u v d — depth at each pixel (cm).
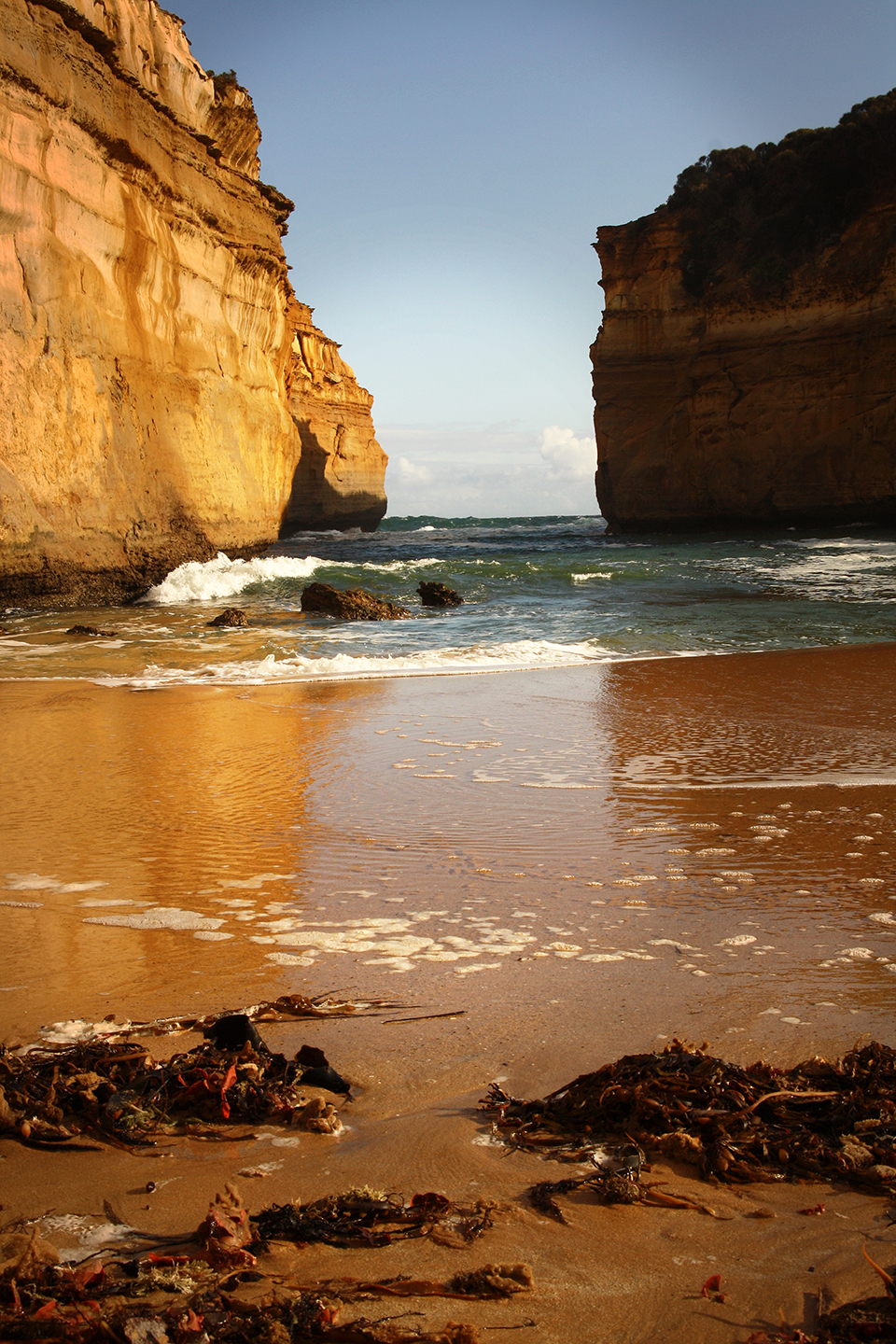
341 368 8031
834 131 4591
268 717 1030
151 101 2130
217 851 572
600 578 2719
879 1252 214
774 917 451
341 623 1886
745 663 1406
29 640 1587
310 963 402
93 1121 278
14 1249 212
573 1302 195
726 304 4706
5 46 1577
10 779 759
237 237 2681
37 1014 352
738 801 673
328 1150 262
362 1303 193
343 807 671
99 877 524
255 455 2859
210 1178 247
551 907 471
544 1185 240
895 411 4125
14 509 1641
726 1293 199
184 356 2369
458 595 2231
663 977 380
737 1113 268
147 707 1087
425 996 366
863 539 3978
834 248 4475
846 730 926
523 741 898
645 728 950
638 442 5347
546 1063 311
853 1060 296
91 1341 181
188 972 394
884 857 541
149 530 2122
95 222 1905
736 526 4859
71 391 1805
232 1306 190
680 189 5369
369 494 8406
